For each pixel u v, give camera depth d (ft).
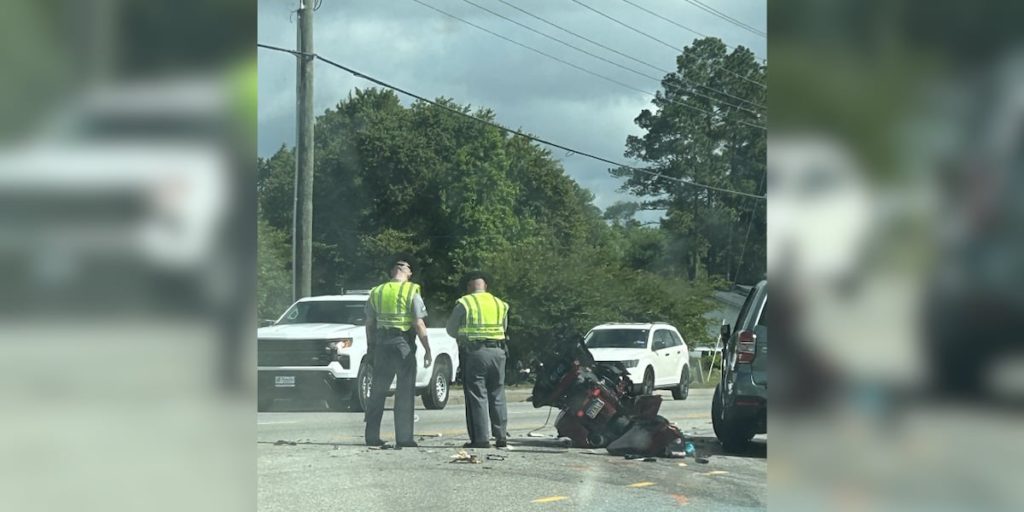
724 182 148.77
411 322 33.83
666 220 154.51
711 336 123.34
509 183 173.27
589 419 33.94
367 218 174.09
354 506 22.12
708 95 146.92
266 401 54.95
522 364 99.76
